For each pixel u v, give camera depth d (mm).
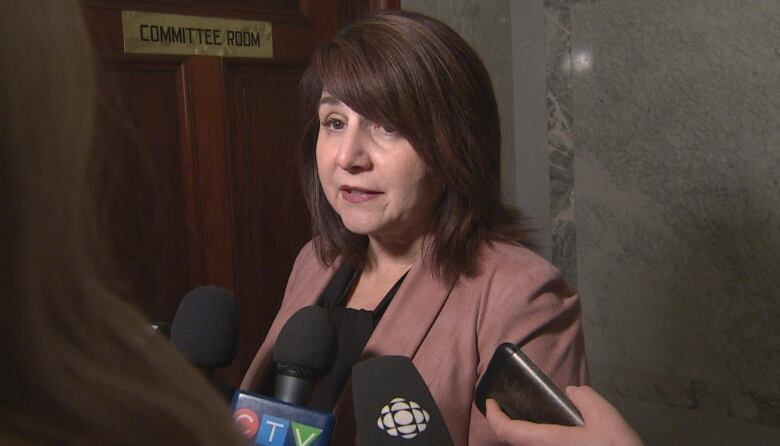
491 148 1254
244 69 2178
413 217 1229
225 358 1070
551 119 2719
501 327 1133
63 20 282
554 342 1135
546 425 777
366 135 1194
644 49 2471
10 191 270
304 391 997
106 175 331
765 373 2344
